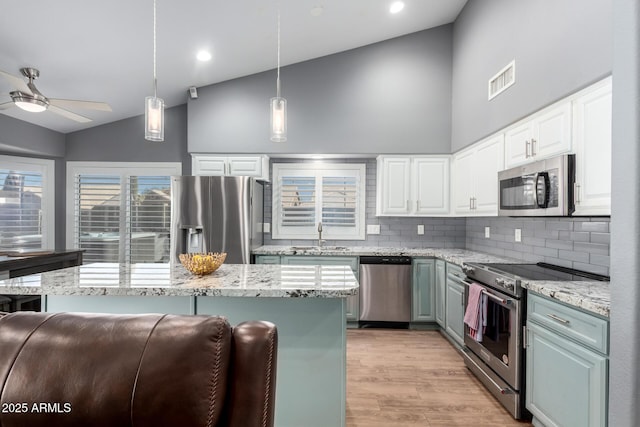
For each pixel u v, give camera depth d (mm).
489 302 2422
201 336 822
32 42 2693
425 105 4082
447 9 3758
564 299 1684
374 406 2254
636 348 1257
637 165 1246
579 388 1606
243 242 3627
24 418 782
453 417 2139
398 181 4102
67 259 3395
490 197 3146
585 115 2000
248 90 4086
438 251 3881
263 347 865
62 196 4453
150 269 2266
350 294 1673
